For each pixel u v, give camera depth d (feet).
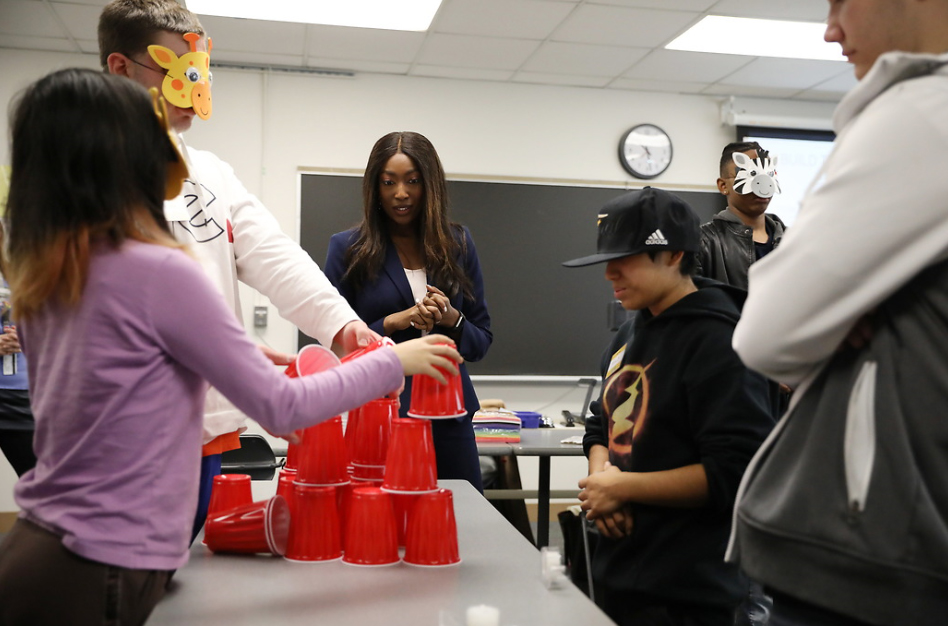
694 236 4.87
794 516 2.81
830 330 2.75
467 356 6.91
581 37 13.69
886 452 2.66
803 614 2.88
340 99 15.46
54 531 2.96
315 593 3.28
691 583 4.48
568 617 3.01
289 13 12.76
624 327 5.76
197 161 5.07
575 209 16.29
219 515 3.95
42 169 3.00
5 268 3.23
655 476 4.49
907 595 2.57
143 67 4.86
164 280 3.04
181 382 3.17
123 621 2.94
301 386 3.28
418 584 3.40
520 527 11.66
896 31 2.91
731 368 4.46
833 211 2.73
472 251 7.38
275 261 5.08
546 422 12.43
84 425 3.00
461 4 12.35
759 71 15.34
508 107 16.12
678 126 16.78
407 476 3.73
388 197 6.94
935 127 2.63
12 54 14.23
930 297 2.69
